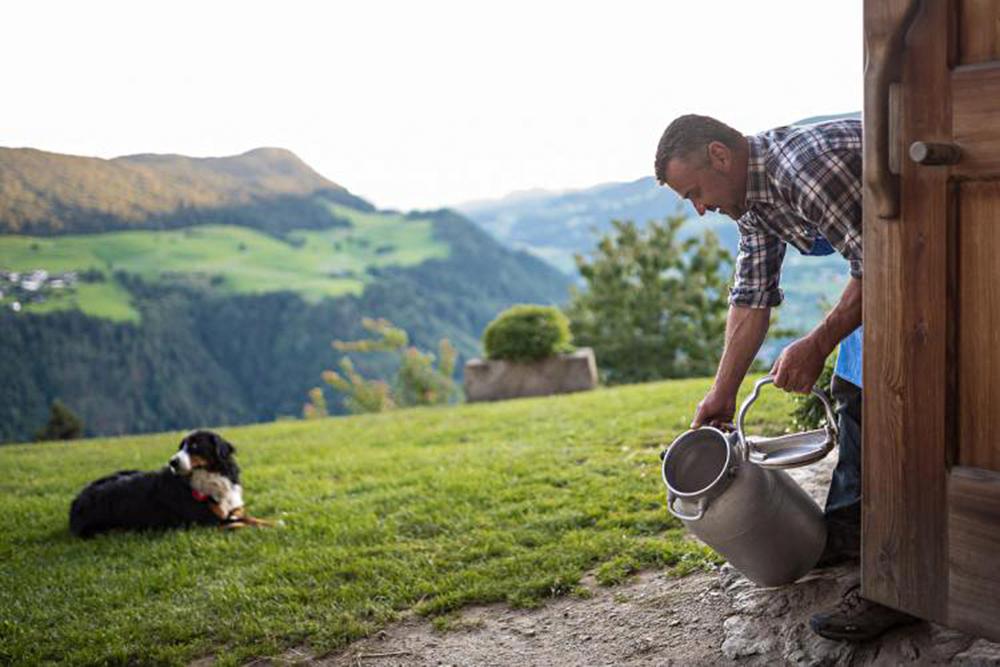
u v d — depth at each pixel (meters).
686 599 3.53
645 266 29.58
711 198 2.99
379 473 7.17
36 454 10.37
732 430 3.31
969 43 2.17
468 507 5.50
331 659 3.62
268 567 4.82
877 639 2.76
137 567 5.25
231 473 6.11
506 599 3.96
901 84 2.29
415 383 23.05
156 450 10.04
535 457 6.80
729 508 2.93
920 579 2.44
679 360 29.23
